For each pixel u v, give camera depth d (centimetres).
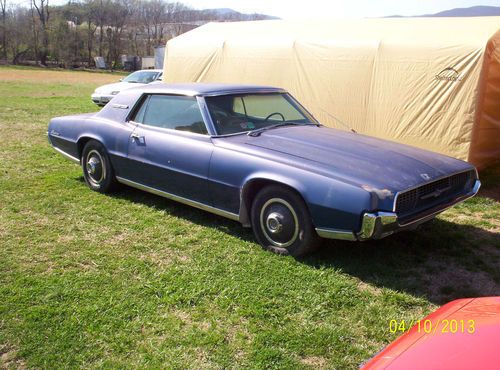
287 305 352
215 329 322
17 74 4597
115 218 525
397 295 369
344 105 873
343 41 867
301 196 402
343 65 865
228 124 493
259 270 404
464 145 736
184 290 370
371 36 850
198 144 479
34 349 298
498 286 393
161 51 4019
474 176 471
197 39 1102
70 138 629
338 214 380
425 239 486
